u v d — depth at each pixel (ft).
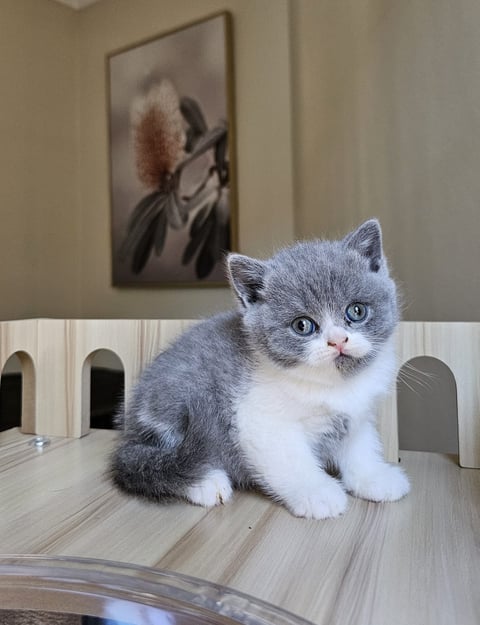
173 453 2.07
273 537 1.65
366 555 1.52
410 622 1.21
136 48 6.61
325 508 1.80
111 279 6.95
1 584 1.52
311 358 1.94
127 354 2.73
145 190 6.61
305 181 5.30
